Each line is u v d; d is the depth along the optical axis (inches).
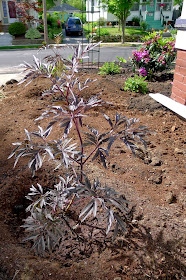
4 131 143.6
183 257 71.1
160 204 90.4
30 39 727.1
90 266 68.5
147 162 117.5
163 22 986.7
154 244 74.7
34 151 66.8
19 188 97.6
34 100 193.5
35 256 72.1
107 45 700.0
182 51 167.3
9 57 483.5
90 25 977.5
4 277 63.4
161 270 67.7
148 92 219.6
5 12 916.0
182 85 170.9
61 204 71.2
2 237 76.5
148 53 260.4
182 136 142.6
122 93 209.5
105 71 297.4
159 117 167.8
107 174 105.0
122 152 123.5
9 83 264.5
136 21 1005.2
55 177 101.7
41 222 68.1
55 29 844.0
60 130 142.3
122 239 76.8
